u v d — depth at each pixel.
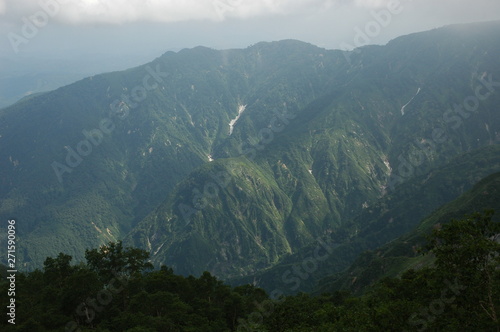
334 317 89.19
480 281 46.34
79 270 105.06
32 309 95.94
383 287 82.50
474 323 46.66
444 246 48.47
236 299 105.25
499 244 45.41
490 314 46.28
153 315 97.19
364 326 61.31
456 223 47.25
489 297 46.00
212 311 102.69
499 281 47.94
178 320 94.00
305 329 82.69
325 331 75.69
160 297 96.44
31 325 86.56
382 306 60.22
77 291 96.12
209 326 94.12
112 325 92.19
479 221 47.62
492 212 46.97
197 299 108.50
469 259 46.47
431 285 50.41
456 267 47.03
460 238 47.47
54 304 98.62
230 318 105.81
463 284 46.91
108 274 110.75
